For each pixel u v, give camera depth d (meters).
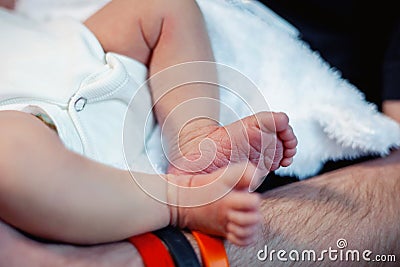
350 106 0.94
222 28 0.95
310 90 0.95
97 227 0.63
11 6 1.01
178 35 0.84
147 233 0.67
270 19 1.04
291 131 0.72
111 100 0.79
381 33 1.12
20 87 0.77
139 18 0.85
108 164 0.70
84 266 0.62
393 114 1.05
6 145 0.60
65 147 0.64
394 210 0.80
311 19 1.11
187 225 0.68
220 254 0.65
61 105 0.76
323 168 0.95
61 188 0.61
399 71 1.05
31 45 0.82
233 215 0.63
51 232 0.62
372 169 0.89
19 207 0.60
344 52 1.10
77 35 0.85
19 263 0.61
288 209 0.78
